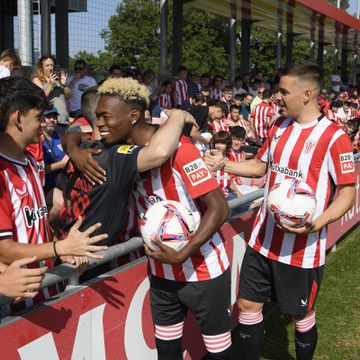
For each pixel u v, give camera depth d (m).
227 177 4.44
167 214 1.91
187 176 1.92
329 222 2.35
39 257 1.59
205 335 2.18
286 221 2.26
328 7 13.20
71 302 1.82
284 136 2.49
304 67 2.38
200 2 11.16
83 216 2.02
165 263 1.96
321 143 2.37
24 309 1.72
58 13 8.30
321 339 3.42
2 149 1.70
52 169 3.75
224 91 10.23
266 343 3.38
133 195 2.11
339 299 4.07
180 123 1.90
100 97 1.93
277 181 2.52
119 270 2.12
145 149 1.83
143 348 2.32
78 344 1.88
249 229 3.36
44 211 1.86
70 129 2.81
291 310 2.54
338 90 17.53
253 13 12.77
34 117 1.69
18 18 6.15
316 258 2.49
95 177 1.93
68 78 7.05
